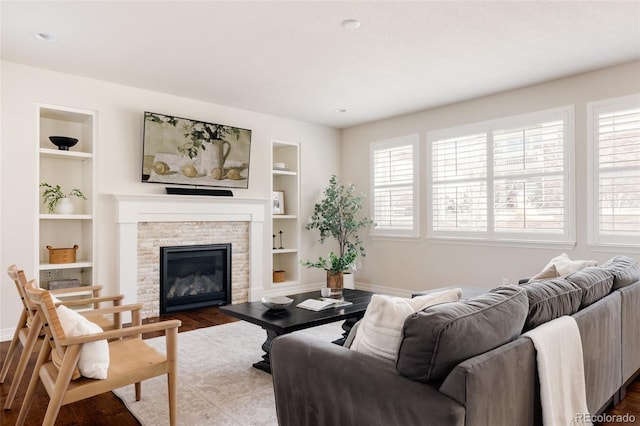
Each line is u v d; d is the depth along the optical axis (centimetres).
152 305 475
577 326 192
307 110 564
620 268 280
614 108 403
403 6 286
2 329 381
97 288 308
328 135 663
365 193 643
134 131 466
